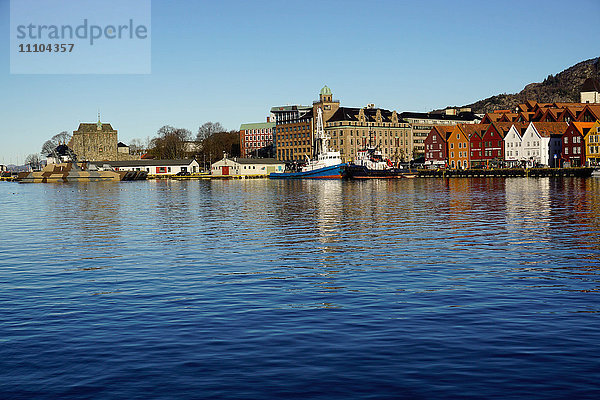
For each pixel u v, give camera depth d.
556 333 18.95
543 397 14.38
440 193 98.62
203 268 31.30
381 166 197.62
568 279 27.02
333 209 69.25
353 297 24.23
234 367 16.47
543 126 180.38
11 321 21.38
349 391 14.83
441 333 19.14
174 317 21.56
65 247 40.06
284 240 42.06
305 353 17.47
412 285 26.31
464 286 25.94
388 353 17.36
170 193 121.94
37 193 131.50
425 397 14.45
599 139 161.50
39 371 16.48
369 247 37.91
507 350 17.45
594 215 55.12
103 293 25.64
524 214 57.62
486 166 191.88
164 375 16.02
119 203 89.44
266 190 127.56
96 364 16.91
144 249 38.59
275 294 24.97
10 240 44.28
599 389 14.73
